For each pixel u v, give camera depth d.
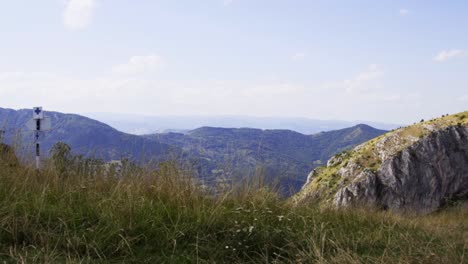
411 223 8.44
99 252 4.58
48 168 6.65
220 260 4.86
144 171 6.69
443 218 12.12
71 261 4.19
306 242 5.50
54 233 4.80
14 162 6.77
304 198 7.80
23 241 4.61
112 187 6.28
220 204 6.06
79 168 6.79
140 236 5.03
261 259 5.00
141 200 5.85
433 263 5.02
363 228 7.02
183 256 4.77
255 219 5.70
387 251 5.53
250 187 6.77
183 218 5.64
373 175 57.03
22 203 5.21
